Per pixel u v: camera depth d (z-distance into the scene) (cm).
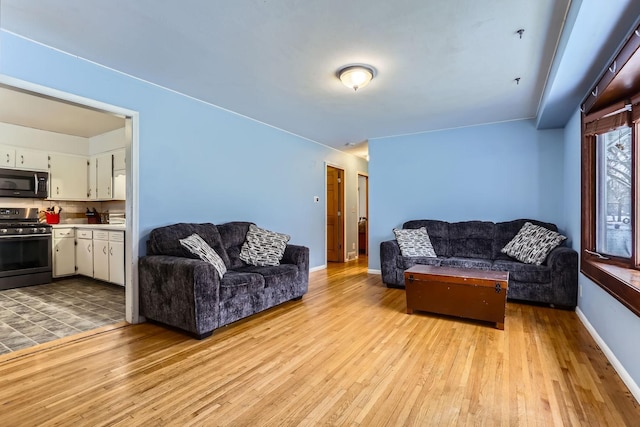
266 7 195
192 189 347
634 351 178
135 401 170
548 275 336
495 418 157
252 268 339
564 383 188
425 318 306
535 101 357
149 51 249
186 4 192
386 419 156
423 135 496
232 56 256
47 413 159
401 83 308
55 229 450
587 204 283
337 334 265
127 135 297
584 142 287
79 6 193
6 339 250
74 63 254
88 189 522
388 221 523
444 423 153
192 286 247
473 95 339
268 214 456
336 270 564
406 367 208
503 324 276
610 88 220
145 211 302
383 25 214
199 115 355
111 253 409
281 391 180
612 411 162
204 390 181
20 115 399
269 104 370
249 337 258
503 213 442
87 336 258
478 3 191
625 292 184
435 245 457
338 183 662
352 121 438
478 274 302
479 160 457
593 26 183
